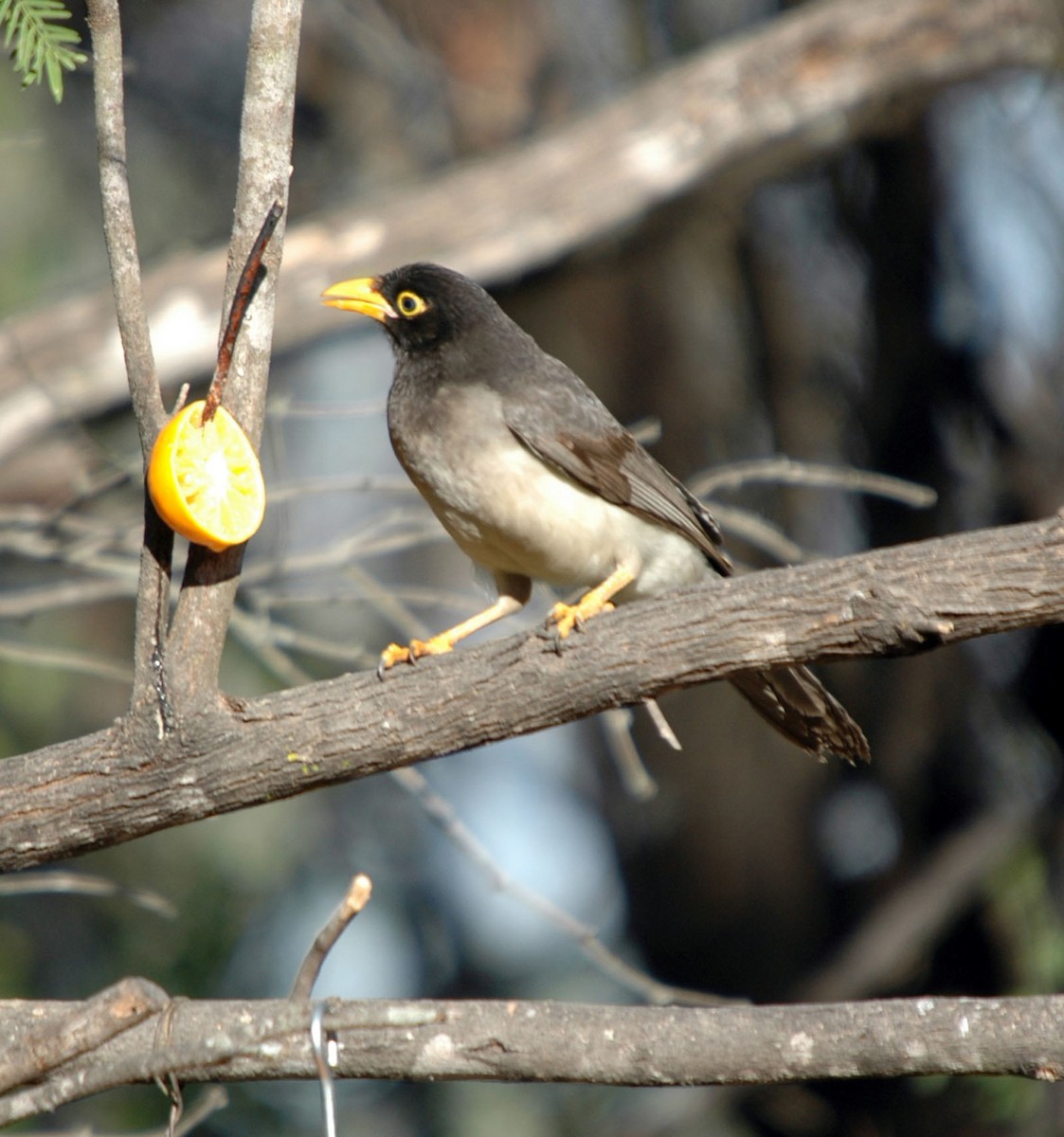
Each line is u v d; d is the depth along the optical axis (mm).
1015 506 14078
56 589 11281
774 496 14742
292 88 6512
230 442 6309
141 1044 5691
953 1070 5336
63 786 6449
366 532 10219
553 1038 5570
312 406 10016
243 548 6453
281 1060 5641
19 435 12164
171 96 16094
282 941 14406
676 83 13562
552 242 13211
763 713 8234
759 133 13500
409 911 15984
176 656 6367
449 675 6426
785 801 14789
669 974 15078
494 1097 14648
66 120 15625
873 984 13328
